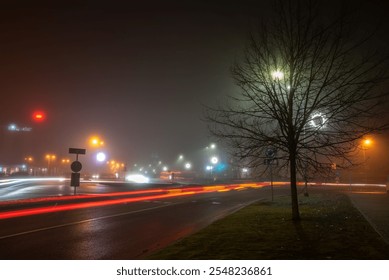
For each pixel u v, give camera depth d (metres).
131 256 9.02
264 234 10.47
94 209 19.78
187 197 29.52
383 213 15.30
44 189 36.19
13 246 10.11
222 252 8.31
